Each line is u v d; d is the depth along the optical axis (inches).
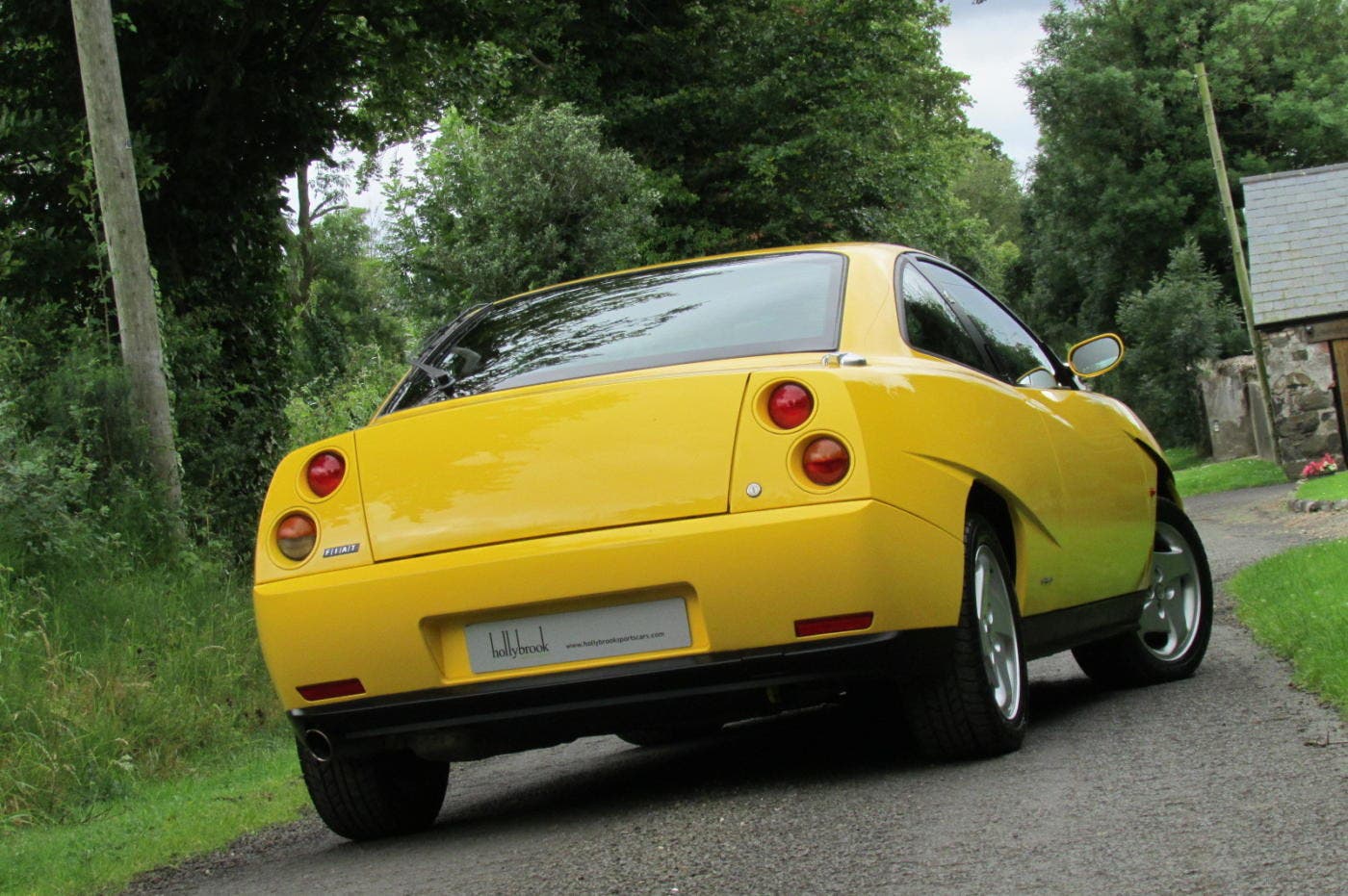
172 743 284.4
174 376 515.8
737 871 126.0
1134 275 1829.5
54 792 246.7
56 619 305.7
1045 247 1951.3
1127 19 1829.5
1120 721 188.5
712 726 250.8
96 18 430.3
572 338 175.5
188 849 188.4
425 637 154.1
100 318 535.5
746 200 1112.8
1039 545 182.5
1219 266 1802.4
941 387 165.6
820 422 146.9
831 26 1117.1
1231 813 127.7
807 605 145.4
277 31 599.2
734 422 148.8
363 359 729.6
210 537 449.1
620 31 1121.4
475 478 154.9
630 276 189.5
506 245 768.9
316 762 171.8
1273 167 1777.8
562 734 158.7
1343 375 1097.4
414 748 161.9
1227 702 194.5
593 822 161.0
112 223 431.2
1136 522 221.6
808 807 150.1
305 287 1685.5
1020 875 114.0
